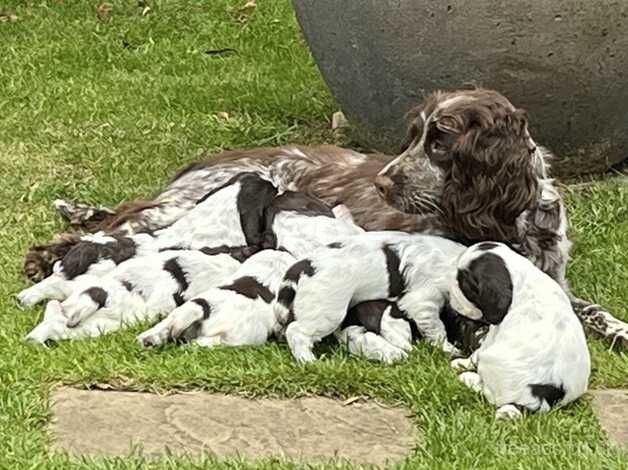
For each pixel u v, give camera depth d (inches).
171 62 160.7
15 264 111.3
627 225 122.5
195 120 143.1
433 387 94.7
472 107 99.1
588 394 96.0
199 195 113.3
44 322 99.8
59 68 157.5
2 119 141.8
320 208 104.7
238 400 93.8
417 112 102.0
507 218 100.4
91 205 122.0
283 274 99.8
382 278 98.7
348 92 129.4
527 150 99.8
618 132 127.7
